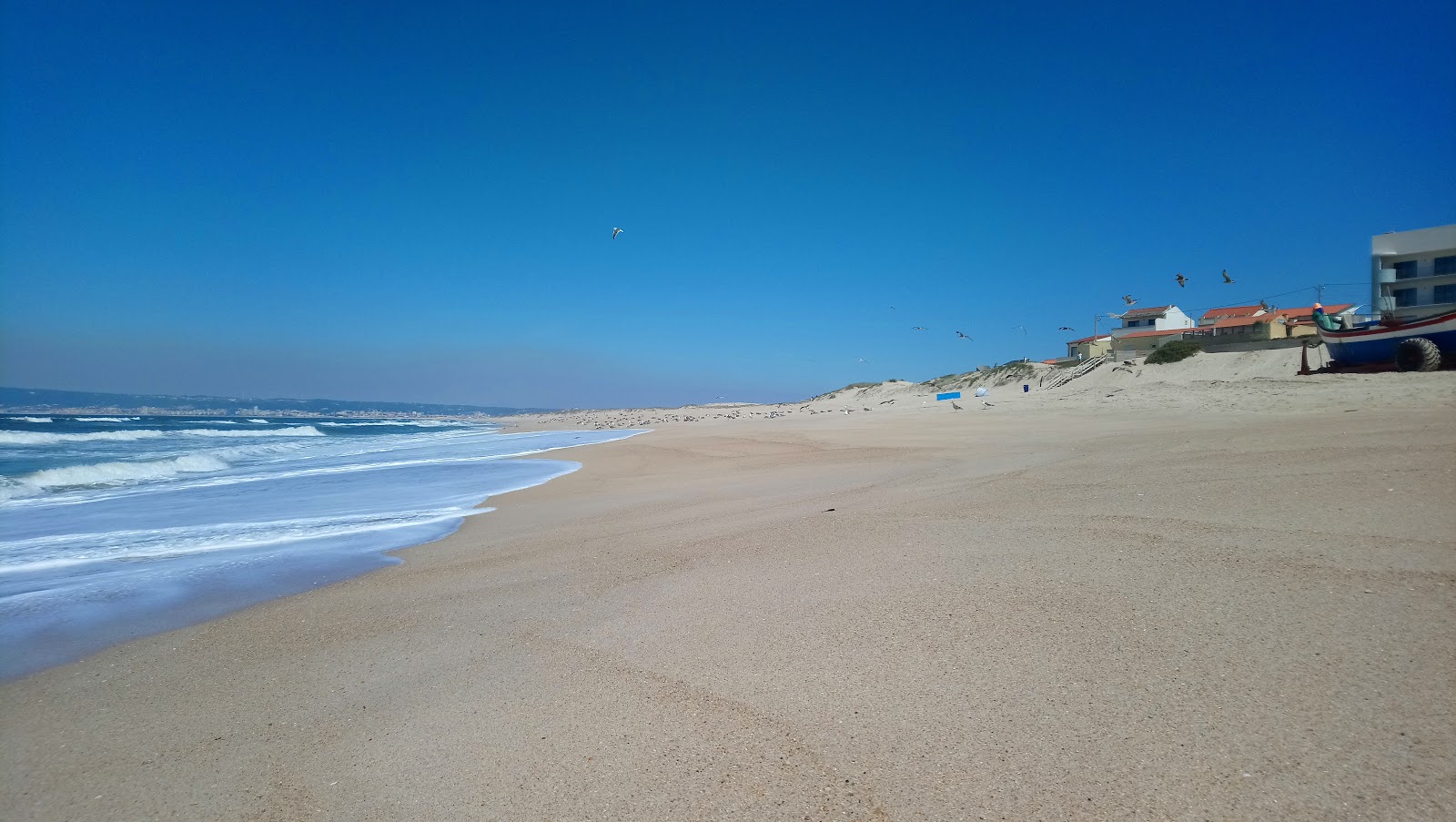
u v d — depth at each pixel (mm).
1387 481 7141
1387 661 3551
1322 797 2627
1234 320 55094
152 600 7004
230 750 3803
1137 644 4074
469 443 35781
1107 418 25047
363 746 3752
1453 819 2416
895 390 84812
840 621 4926
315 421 93750
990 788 2908
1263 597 4543
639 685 4219
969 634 4457
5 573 8281
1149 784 2820
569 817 2984
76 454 26438
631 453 24828
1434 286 42250
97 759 3777
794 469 15883
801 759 3262
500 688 4352
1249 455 9750
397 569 8070
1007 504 8320
